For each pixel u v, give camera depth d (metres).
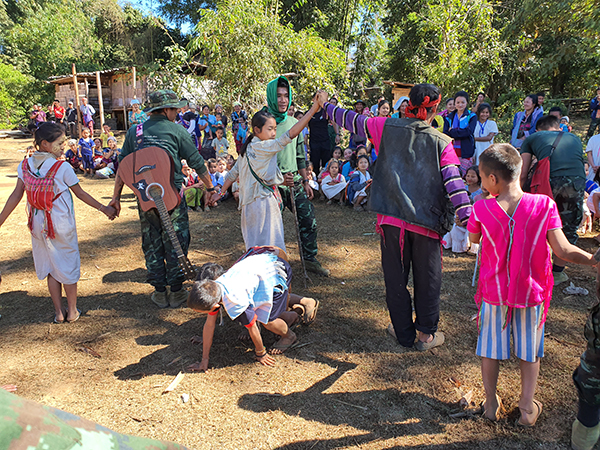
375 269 4.95
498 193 2.47
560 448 2.41
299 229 4.68
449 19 15.23
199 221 6.86
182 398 2.83
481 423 2.60
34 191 3.51
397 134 3.07
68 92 20.81
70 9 30.70
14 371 3.13
